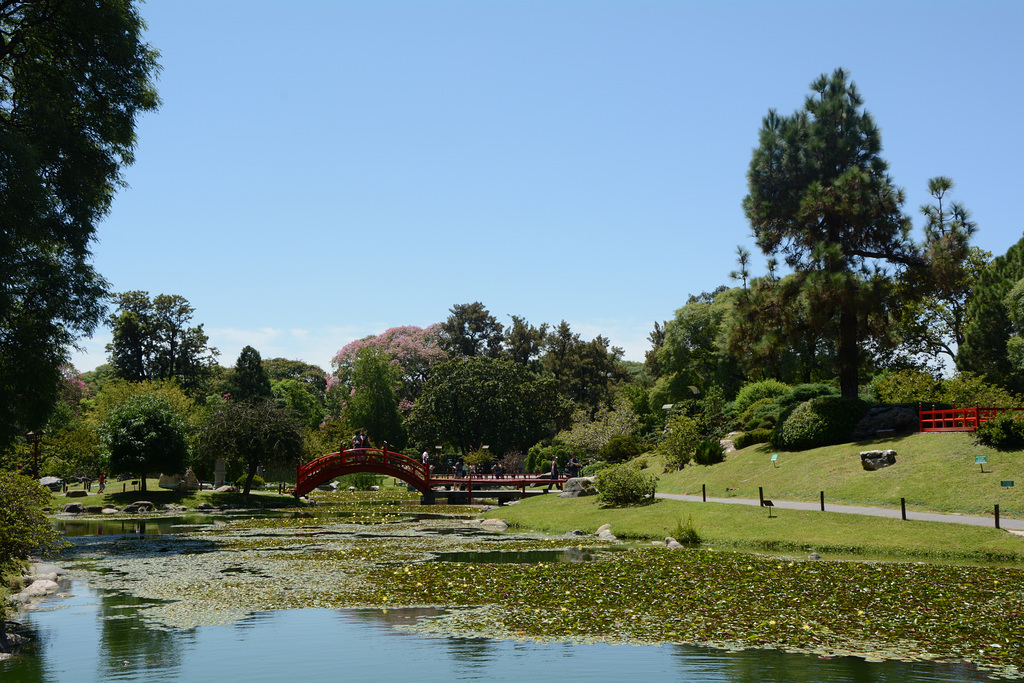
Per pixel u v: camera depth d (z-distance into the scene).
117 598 16.41
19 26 23.83
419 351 94.88
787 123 41.22
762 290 40.81
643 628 12.86
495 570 19.48
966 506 26.08
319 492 64.56
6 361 22.47
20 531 15.27
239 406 52.69
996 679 9.88
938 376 59.97
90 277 23.48
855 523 25.27
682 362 70.31
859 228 37.91
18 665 11.12
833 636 12.20
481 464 67.19
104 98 24.80
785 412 40.62
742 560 20.72
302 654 11.53
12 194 20.48
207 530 33.34
